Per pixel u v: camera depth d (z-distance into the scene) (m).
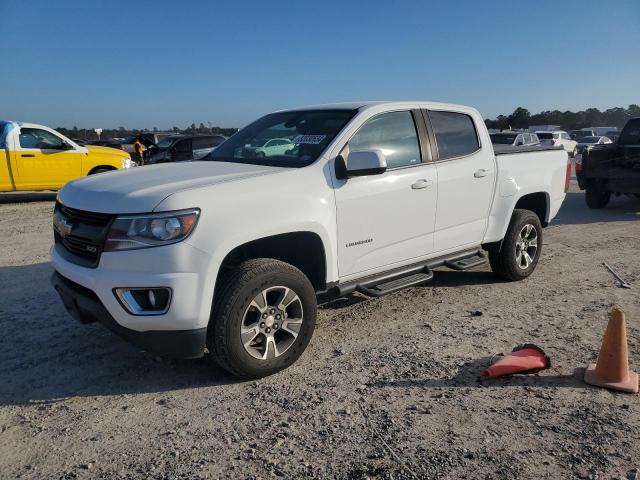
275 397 3.61
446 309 5.36
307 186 4.05
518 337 4.64
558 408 3.46
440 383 3.80
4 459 2.95
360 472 2.83
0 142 12.44
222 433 3.20
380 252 4.64
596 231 9.57
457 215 5.31
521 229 6.12
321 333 4.73
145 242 3.39
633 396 3.63
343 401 3.55
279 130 4.92
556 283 6.28
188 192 3.52
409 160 4.87
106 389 3.74
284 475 2.81
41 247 8.02
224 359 3.65
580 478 2.78
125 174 4.23
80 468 2.88
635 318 5.11
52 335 4.64
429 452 3.00
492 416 3.37
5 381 3.84
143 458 2.96
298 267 4.43
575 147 30.98
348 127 4.46
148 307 3.48
